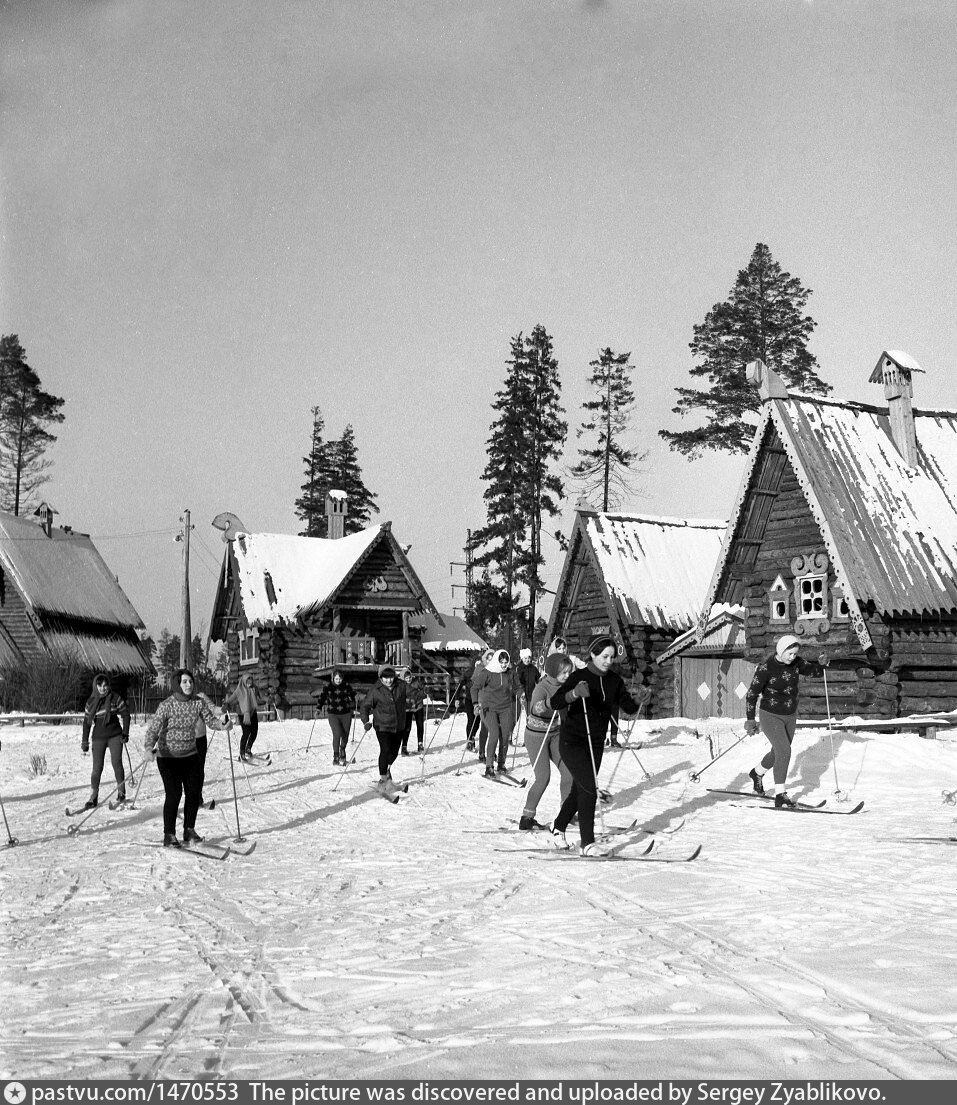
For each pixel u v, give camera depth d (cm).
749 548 2577
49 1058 416
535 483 5647
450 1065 381
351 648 4281
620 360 5709
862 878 764
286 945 621
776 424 2427
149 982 543
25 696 3438
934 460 2519
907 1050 378
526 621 5469
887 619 2262
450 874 860
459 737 2788
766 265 4797
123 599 4672
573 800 994
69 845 1132
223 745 2742
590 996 464
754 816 1179
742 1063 369
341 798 1534
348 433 7588
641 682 3212
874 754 1667
